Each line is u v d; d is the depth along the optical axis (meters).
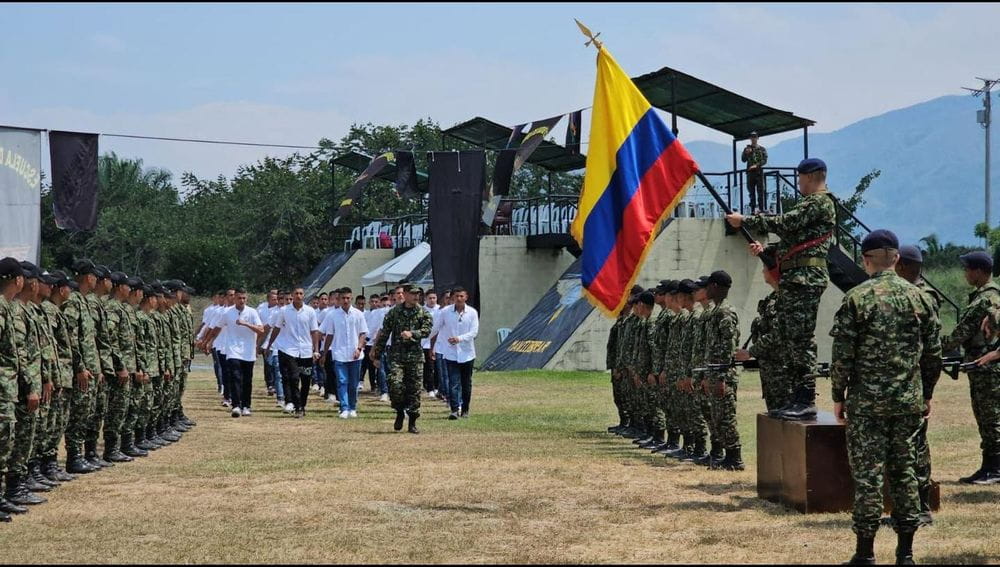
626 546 8.27
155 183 63.34
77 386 12.14
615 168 12.62
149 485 11.28
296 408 19.45
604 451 14.08
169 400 15.66
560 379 25.69
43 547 8.26
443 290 25.28
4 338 9.59
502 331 33.03
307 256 51.00
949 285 37.34
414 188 30.88
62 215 20.08
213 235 50.16
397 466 12.58
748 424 17.23
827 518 9.34
